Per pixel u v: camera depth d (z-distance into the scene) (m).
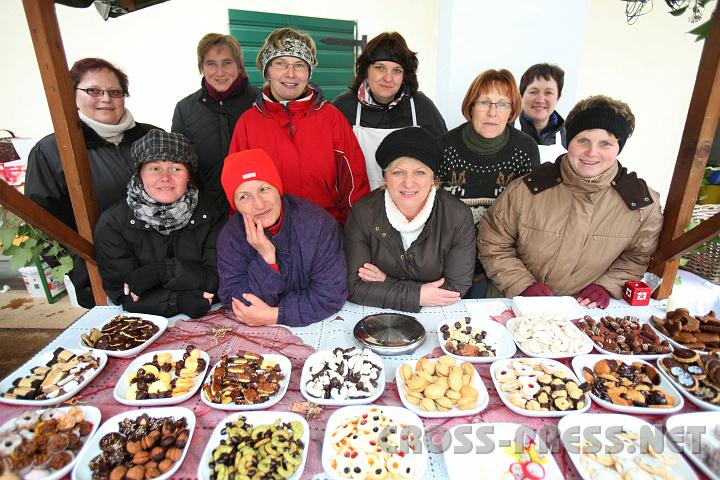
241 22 4.24
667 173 4.84
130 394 1.36
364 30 4.65
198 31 4.16
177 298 1.83
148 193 1.84
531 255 2.09
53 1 1.79
